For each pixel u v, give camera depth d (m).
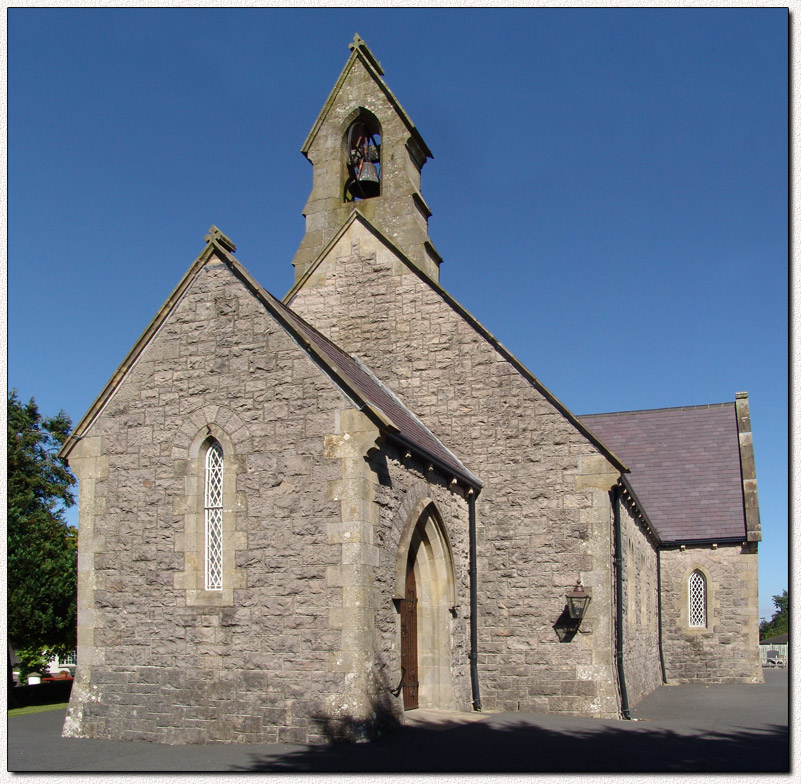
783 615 109.94
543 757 10.97
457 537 16.73
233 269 14.63
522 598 17.22
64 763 11.17
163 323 14.96
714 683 27.09
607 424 34.31
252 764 10.70
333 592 12.77
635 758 10.94
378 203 21.39
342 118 22.25
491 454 18.02
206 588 13.81
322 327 20.02
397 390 19.03
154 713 13.46
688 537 28.30
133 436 14.70
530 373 17.98
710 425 32.66
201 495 14.11
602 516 17.05
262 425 13.80
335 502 13.05
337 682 12.45
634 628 20.11
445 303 19.12
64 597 26.11
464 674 16.53
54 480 36.53
